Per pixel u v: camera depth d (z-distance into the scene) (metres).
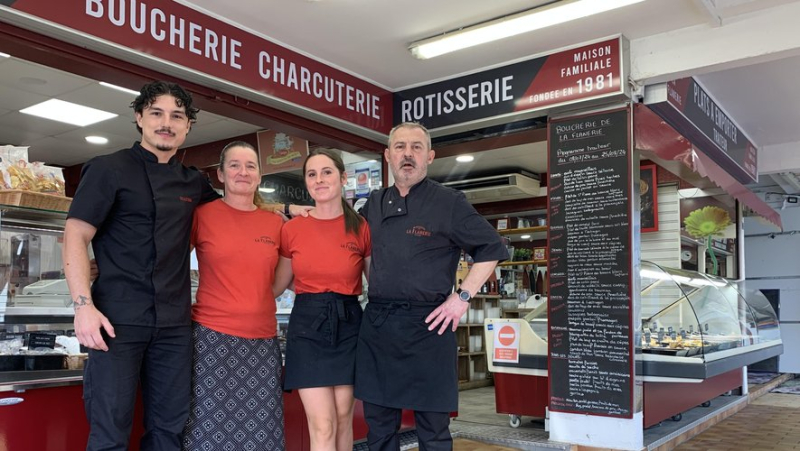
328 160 2.76
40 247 3.11
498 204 9.51
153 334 2.29
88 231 2.18
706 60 4.22
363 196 5.67
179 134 2.39
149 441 2.35
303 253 2.71
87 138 7.56
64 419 2.61
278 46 4.39
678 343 4.90
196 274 3.82
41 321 3.09
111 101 6.21
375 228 2.67
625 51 4.41
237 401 2.53
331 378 2.63
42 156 8.44
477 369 8.35
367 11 4.01
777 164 7.95
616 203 4.41
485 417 5.73
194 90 3.95
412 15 4.07
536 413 5.07
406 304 2.55
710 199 7.63
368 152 5.61
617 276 4.36
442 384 2.52
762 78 5.54
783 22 3.99
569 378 4.48
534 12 3.96
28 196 2.64
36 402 2.52
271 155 6.83
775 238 12.13
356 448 4.05
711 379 6.41
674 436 5.06
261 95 4.23
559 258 4.61
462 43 4.38
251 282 2.59
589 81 4.49
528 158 8.05
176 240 2.36
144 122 2.36
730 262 7.86
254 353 2.59
